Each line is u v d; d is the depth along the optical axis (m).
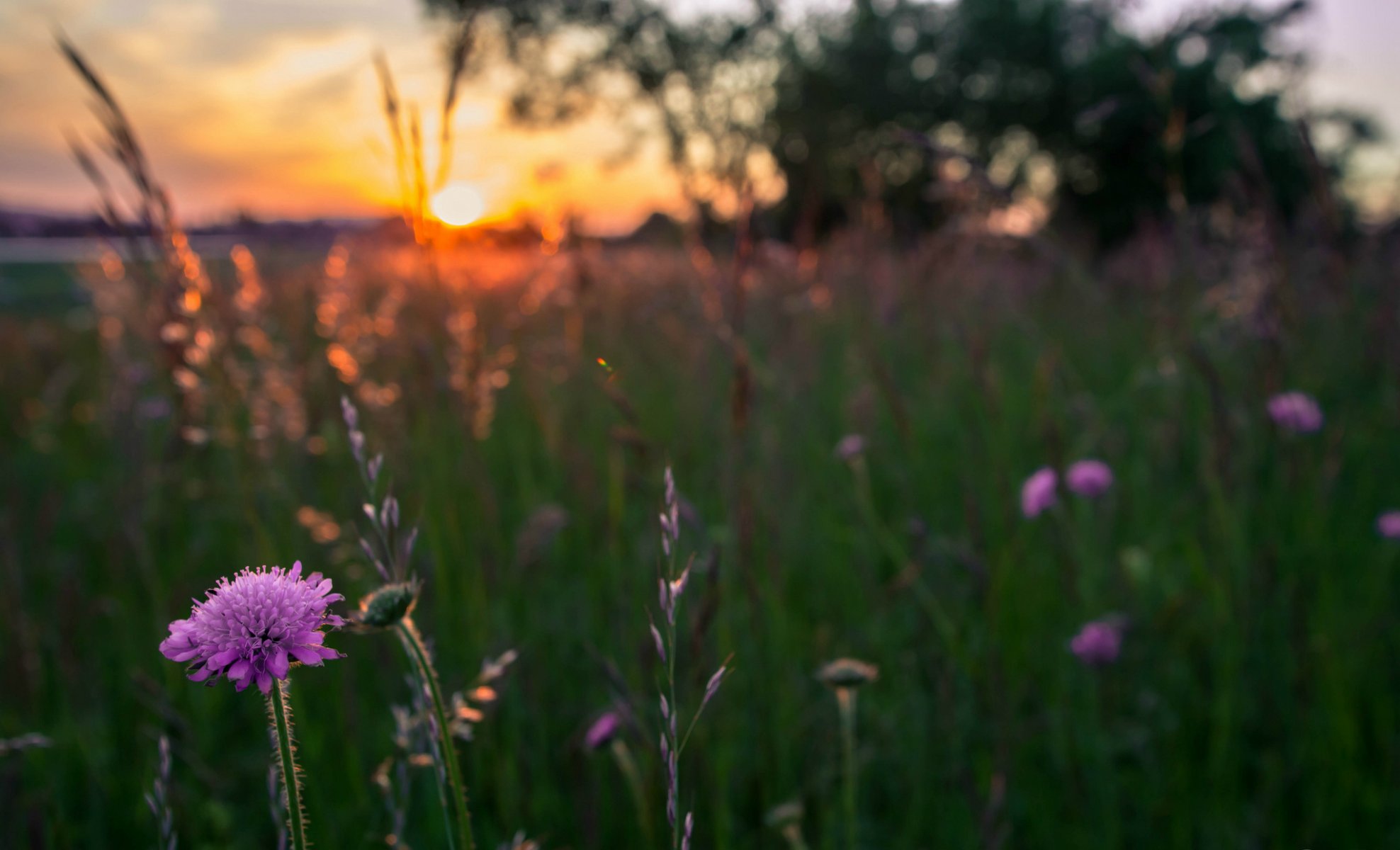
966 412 0.92
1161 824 0.60
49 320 1.78
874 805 0.64
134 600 0.74
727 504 0.71
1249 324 0.74
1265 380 0.71
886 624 0.69
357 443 0.38
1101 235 5.76
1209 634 0.68
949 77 6.96
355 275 0.73
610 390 0.57
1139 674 0.67
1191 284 0.88
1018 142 6.97
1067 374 0.90
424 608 0.60
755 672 0.63
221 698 0.68
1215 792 0.60
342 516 0.69
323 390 0.69
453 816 0.58
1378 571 0.72
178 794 0.57
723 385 0.93
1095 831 0.60
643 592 0.65
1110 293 1.20
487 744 0.57
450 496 0.72
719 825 0.55
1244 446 0.71
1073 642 0.61
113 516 0.84
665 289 1.05
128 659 0.69
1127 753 0.66
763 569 0.67
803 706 0.63
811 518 0.82
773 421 0.86
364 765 0.61
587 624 0.70
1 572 0.70
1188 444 0.86
